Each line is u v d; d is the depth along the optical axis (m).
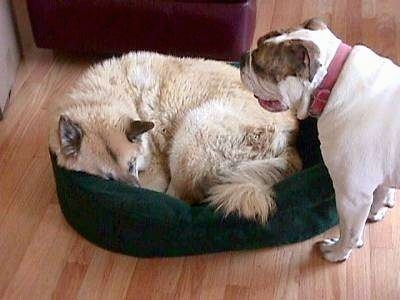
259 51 1.51
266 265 1.79
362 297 1.71
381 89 1.49
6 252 1.83
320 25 1.55
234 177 1.72
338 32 2.55
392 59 2.43
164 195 1.71
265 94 1.55
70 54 2.42
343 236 1.68
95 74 1.91
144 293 1.74
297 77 1.48
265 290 1.74
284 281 1.76
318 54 1.42
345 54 1.51
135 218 1.69
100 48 2.30
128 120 1.74
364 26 2.57
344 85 1.49
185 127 1.81
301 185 1.69
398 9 2.64
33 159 2.06
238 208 1.66
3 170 2.04
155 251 1.78
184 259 1.81
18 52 2.37
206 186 1.81
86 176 1.72
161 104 1.88
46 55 2.42
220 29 2.19
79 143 1.69
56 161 1.75
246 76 1.55
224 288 1.75
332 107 1.51
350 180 1.53
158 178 1.89
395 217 1.89
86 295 1.74
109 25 2.23
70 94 1.88
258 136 1.79
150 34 2.24
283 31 1.55
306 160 1.88
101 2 2.18
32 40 2.48
